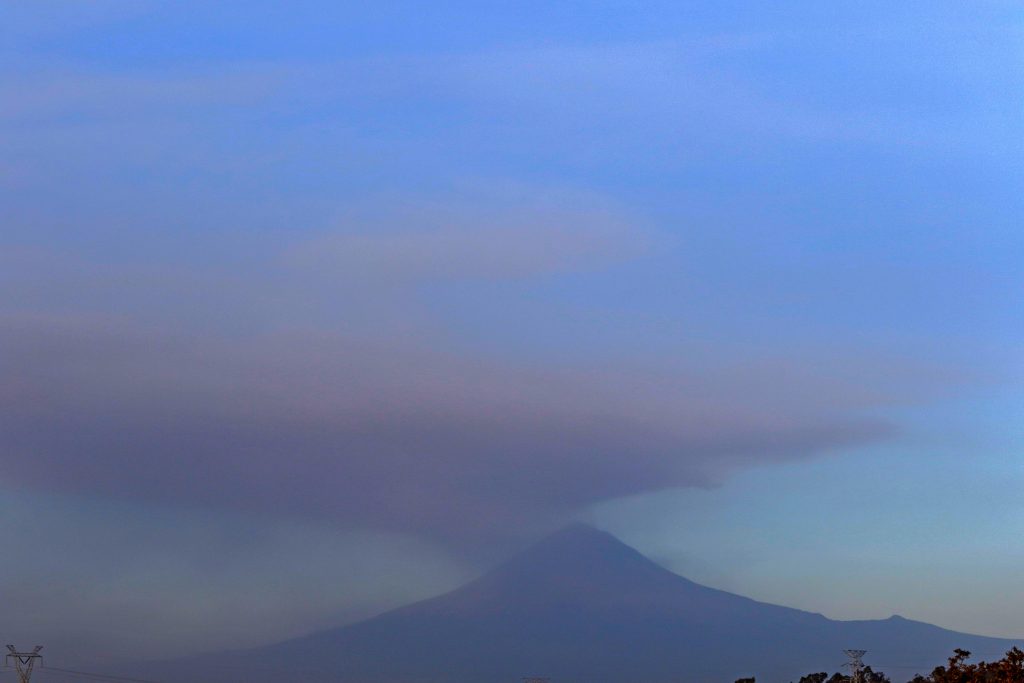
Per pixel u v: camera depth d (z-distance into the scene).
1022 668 75.00
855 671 167.38
